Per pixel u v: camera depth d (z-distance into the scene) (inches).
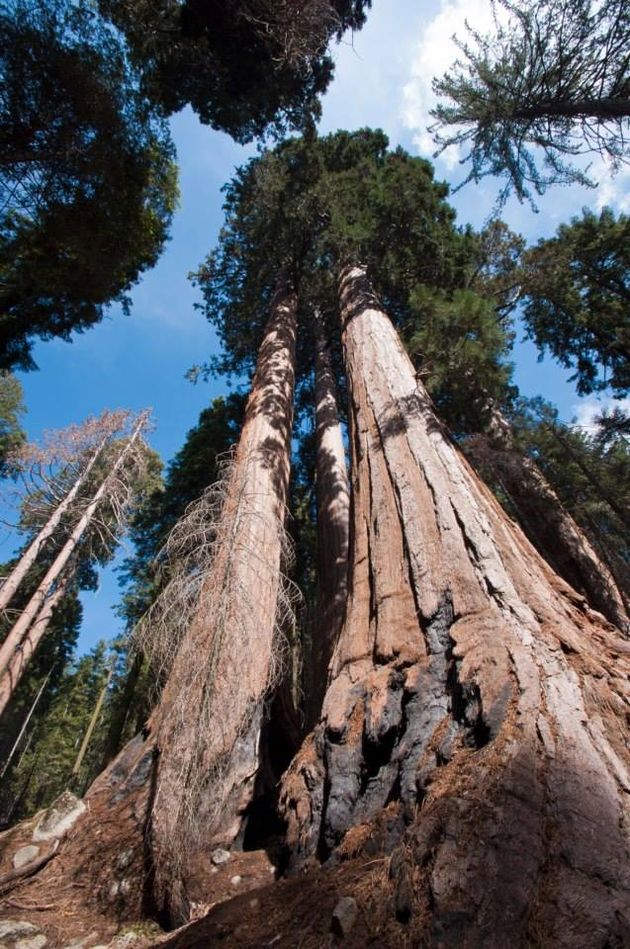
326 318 494.3
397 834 80.6
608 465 369.4
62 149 254.7
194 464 518.6
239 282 488.4
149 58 326.6
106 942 97.4
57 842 123.6
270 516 188.7
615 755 77.4
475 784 73.7
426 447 183.0
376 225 380.8
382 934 58.6
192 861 111.7
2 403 711.1
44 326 371.6
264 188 419.2
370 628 135.2
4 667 379.2
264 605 156.6
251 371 525.7
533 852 61.8
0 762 807.7
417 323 305.9
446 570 131.0
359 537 169.0
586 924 53.6
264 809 138.4
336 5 336.8
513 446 328.8
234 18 311.1
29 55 227.0
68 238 293.6
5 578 424.2
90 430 537.0
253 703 137.9
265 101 363.3
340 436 362.0
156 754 132.0
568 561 286.2
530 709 85.0
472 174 270.8
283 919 71.6
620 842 62.9
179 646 131.4
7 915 103.5
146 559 523.5
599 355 455.8
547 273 450.9
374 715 105.8
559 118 240.7
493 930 53.8
